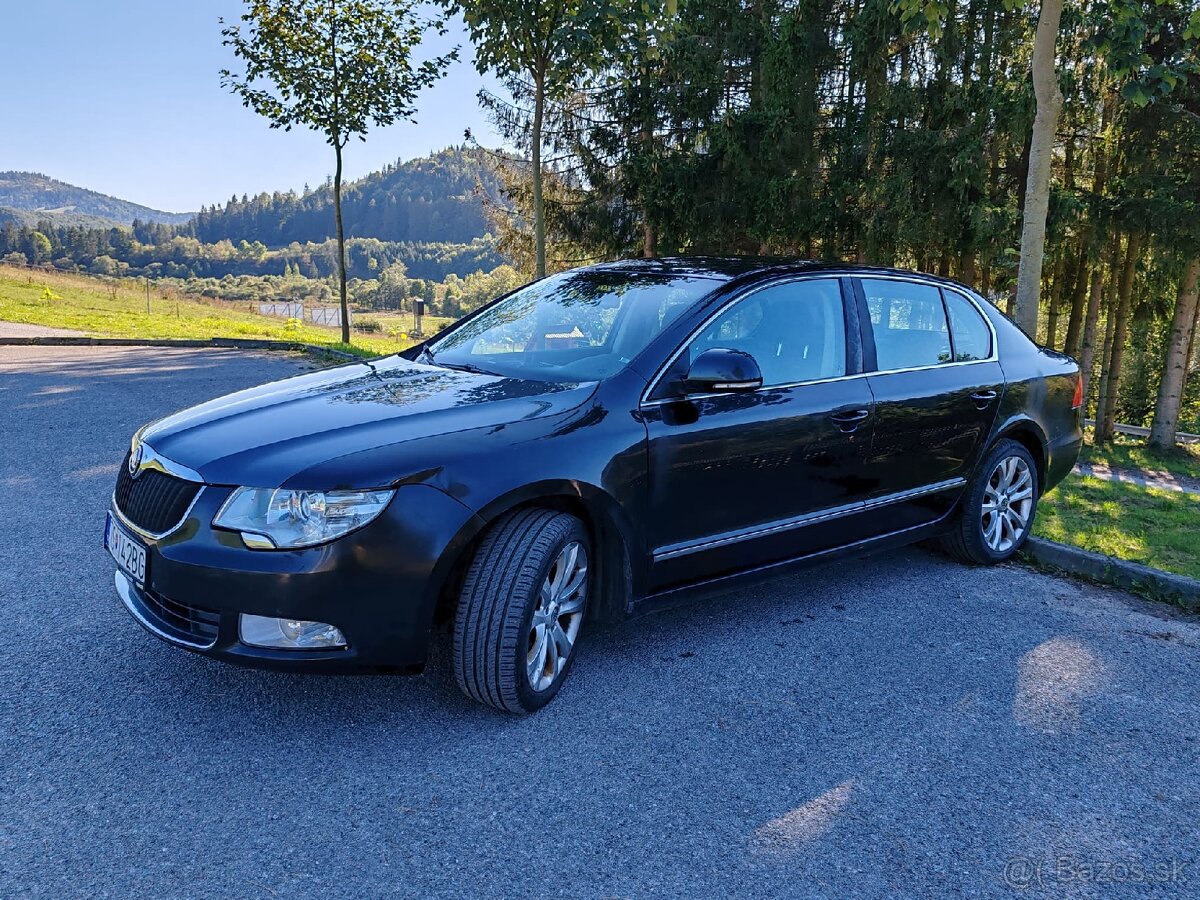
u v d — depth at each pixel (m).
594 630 3.23
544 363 3.53
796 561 3.73
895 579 4.45
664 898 2.06
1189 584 4.18
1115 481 9.02
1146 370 31.20
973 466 4.45
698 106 15.60
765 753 2.72
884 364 4.00
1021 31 14.09
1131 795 2.56
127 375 10.60
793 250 15.92
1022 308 6.61
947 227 14.12
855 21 14.48
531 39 11.28
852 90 15.30
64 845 2.15
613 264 4.25
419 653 2.66
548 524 2.83
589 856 2.20
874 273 4.16
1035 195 6.47
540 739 2.76
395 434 2.73
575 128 16.75
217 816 2.29
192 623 2.62
